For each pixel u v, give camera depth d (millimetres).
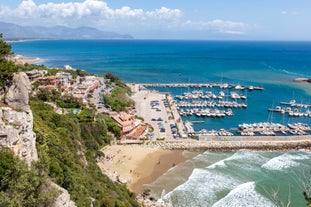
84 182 53906
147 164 93750
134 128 118562
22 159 35125
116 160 94250
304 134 125438
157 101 168875
